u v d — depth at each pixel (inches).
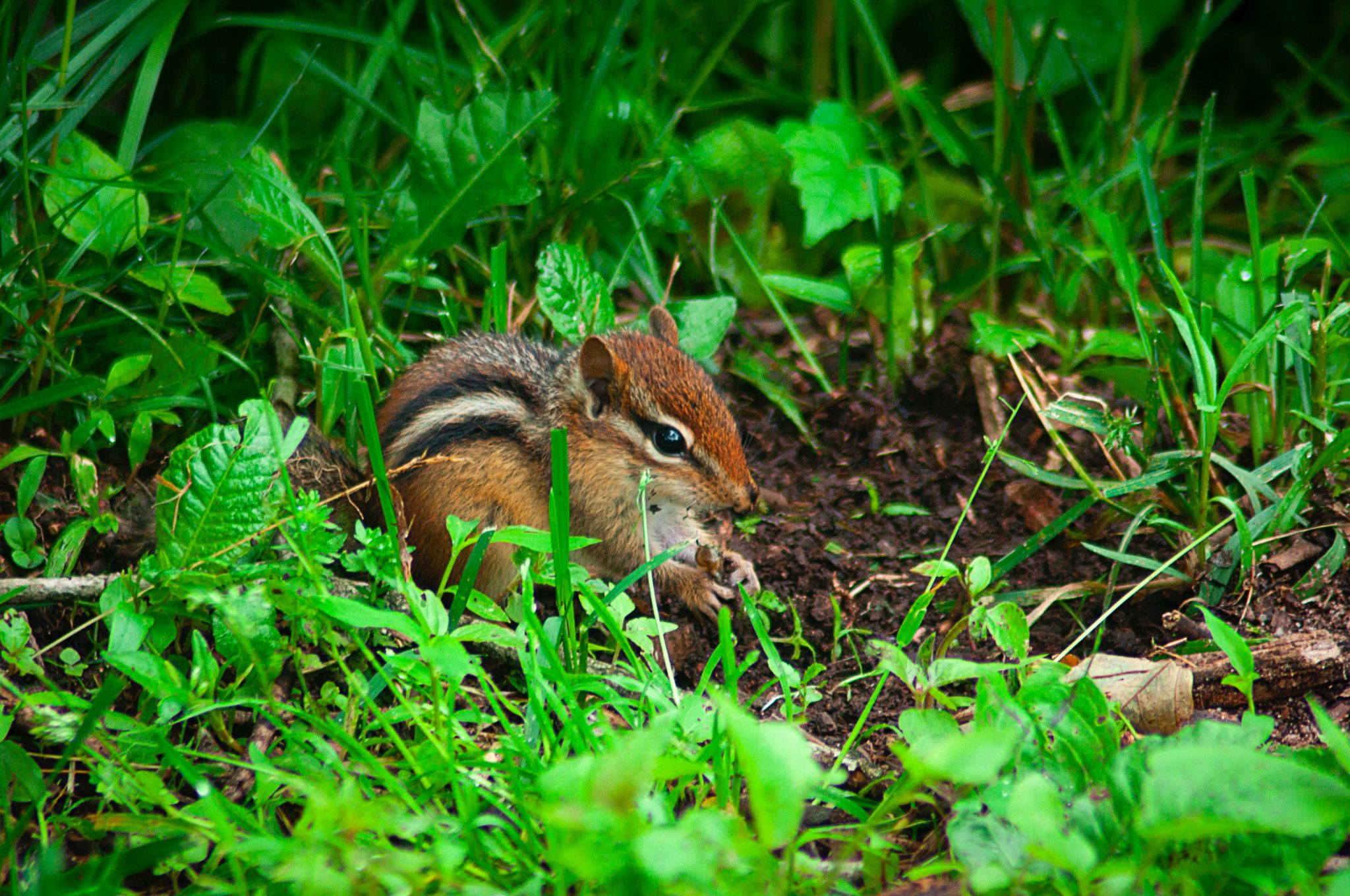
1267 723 233.9
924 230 576.1
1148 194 439.8
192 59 603.2
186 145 481.1
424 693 288.4
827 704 327.9
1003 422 455.8
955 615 363.3
